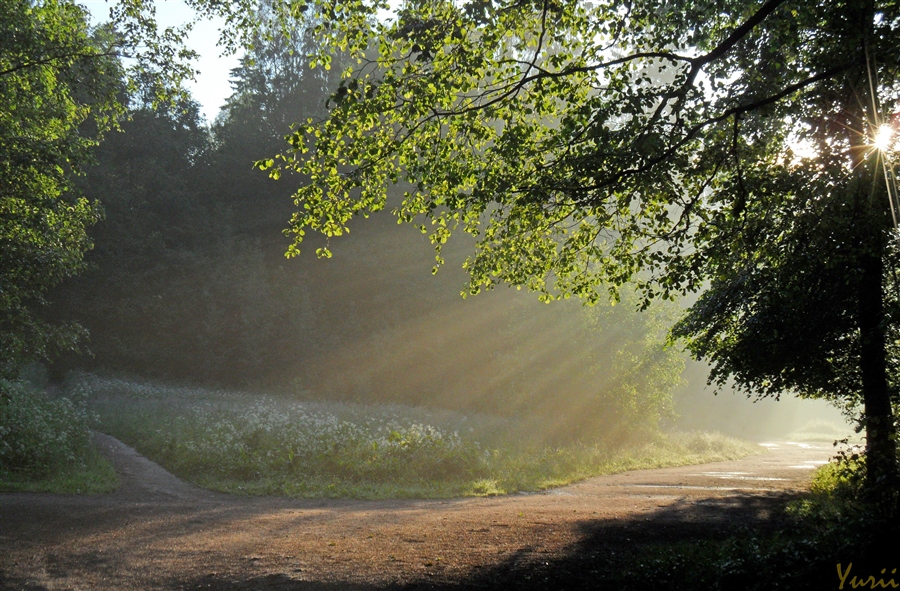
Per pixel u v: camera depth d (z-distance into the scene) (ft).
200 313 133.08
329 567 24.18
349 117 29.94
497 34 29.91
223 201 154.51
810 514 33.37
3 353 47.83
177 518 34.27
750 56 31.60
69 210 55.36
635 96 27.99
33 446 47.32
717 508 37.86
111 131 135.23
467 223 34.99
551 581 22.21
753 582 20.94
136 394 97.96
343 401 118.01
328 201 31.30
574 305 102.94
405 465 52.03
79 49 51.21
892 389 38.55
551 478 55.57
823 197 29.35
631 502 41.75
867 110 27.86
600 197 29.84
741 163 32.09
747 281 39.34
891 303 34.19
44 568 24.14
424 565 24.36
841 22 26.21
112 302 128.16
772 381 44.14
